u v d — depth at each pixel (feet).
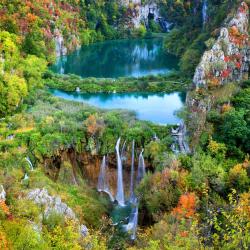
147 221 201.46
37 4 489.26
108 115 269.03
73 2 638.12
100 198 232.94
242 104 245.24
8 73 309.83
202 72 287.07
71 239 140.46
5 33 378.12
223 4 422.41
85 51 578.66
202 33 447.42
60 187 218.18
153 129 255.50
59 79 377.91
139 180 243.40
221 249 88.33
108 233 191.11
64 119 264.31
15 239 129.80
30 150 237.04
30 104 305.53
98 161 249.55
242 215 91.86
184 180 194.70
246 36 306.96
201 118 237.86
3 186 181.98
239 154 215.51
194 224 103.71
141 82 369.71
